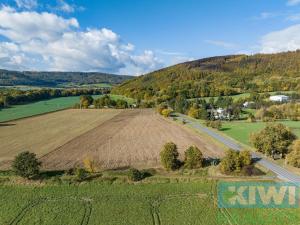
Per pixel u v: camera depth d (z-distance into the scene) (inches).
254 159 2726.4
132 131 4296.3
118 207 1808.6
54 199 1927.9
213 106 6683.1
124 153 3061.0
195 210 1759.4
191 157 2464.3
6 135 4138.8
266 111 5339.6
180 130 4352.9
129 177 2202.3
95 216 1706.4
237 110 5565.9
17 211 1779.0
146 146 3346.5
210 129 4416.8
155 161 2753.4
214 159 2760.8
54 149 3287.4
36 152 3171.8
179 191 2023.9
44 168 2581.2
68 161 2807.6
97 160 2827.3
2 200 1923.0
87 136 3991.1
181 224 1608.0
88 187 2101.4
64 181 2183.8
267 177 2244.1
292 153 2517.2
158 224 1610.5
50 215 1726.1
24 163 2214.6
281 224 1588.3
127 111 7091.5
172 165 2409.0
